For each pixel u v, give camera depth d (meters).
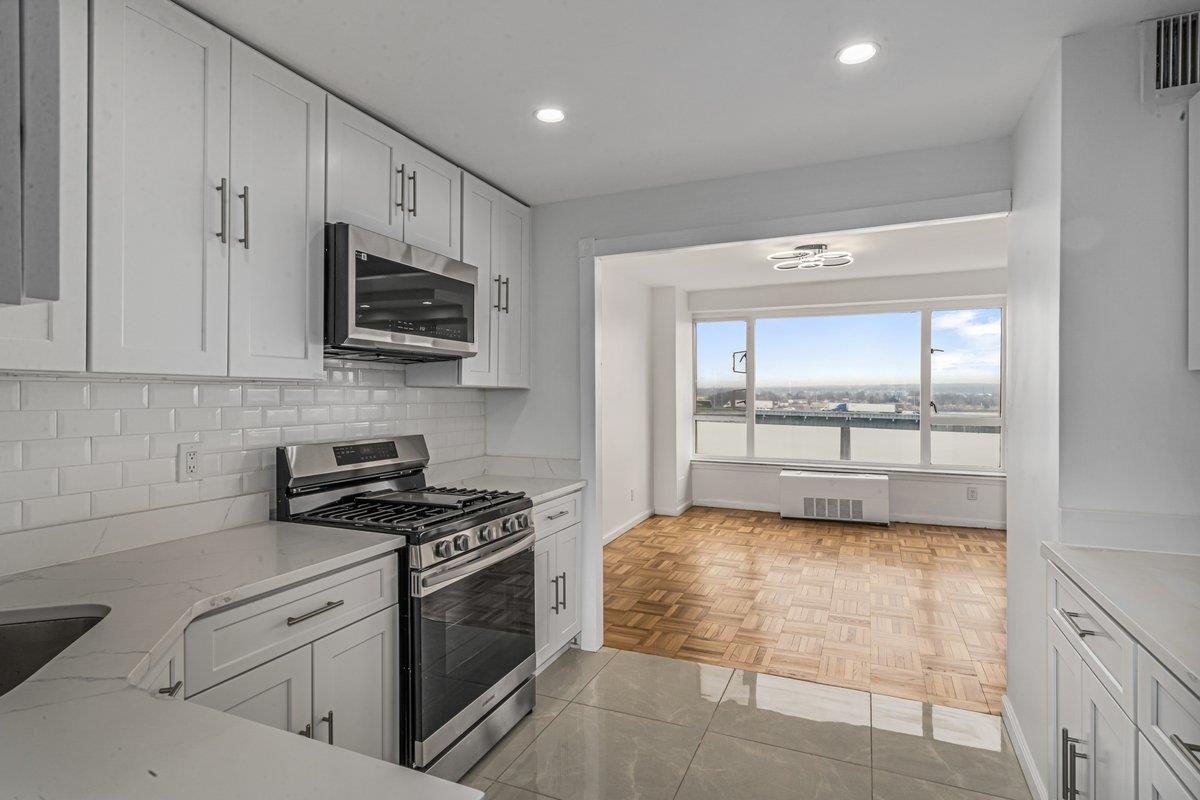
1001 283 5.45
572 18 1.67
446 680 2.00
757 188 2.79
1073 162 1.74
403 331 2.19
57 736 0.74
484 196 2.84
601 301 3.19
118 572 1.50
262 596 1.46
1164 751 1.03
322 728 1.63
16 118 0.51
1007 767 2.14
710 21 1.68
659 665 2.96
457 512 2.14
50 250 0.53
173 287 1.53
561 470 3.20
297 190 1.88
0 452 1.47
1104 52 1.72
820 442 6.45
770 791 2.02
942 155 2.50
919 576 4.30
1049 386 1.84
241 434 2.06
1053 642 1.69
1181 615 1.18
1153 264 1.67
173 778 0.65
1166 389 1.66
